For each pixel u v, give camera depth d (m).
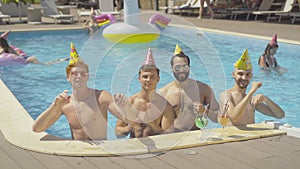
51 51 9.56
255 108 3.94
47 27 12.64
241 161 2.81
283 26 12.64
